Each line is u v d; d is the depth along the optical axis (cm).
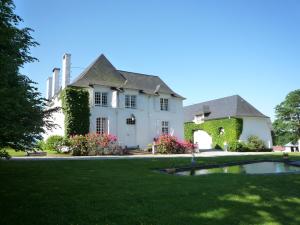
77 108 2548
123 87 2956
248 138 3728
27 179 941
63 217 574
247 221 600
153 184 897
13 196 718
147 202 688
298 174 1185
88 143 2336
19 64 760
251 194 797
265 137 3978
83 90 2605
